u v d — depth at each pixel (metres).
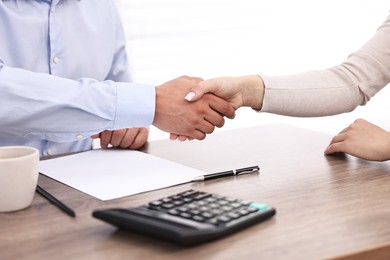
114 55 1.53
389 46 1.32
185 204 0.77
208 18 2.25
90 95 1.07
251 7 2.32
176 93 1.12
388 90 2.62
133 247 0.68
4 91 1.03
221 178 0.98
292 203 0.84
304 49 2.45
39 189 0.91
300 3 2.40
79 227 0.75
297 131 1.35
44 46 1.37
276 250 0.67
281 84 1.23
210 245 0.68
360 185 0.93
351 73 1.30
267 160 1.10
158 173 1.00
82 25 1.41
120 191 0.91
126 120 1.10
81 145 1.45
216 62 2.30
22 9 1.33
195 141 1.27
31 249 0.68
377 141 1.08
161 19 2.17
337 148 1.12
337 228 0.74
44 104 1.04
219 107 1.14
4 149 0.88
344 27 2.49
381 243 0.69
